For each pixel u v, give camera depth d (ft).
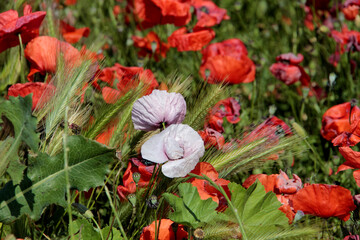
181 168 3.83
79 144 3.78
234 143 4.23
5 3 5.19
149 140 3.86
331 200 3.99
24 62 4.80
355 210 4.12
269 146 4.21
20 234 3.94
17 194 3.77
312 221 4.06
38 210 3.77
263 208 3.87
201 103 4.23
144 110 3.95
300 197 4.01
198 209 3.82
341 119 4.77
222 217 3.83
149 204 3.85
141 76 4.38
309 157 5.25
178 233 3.93
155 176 4.01
